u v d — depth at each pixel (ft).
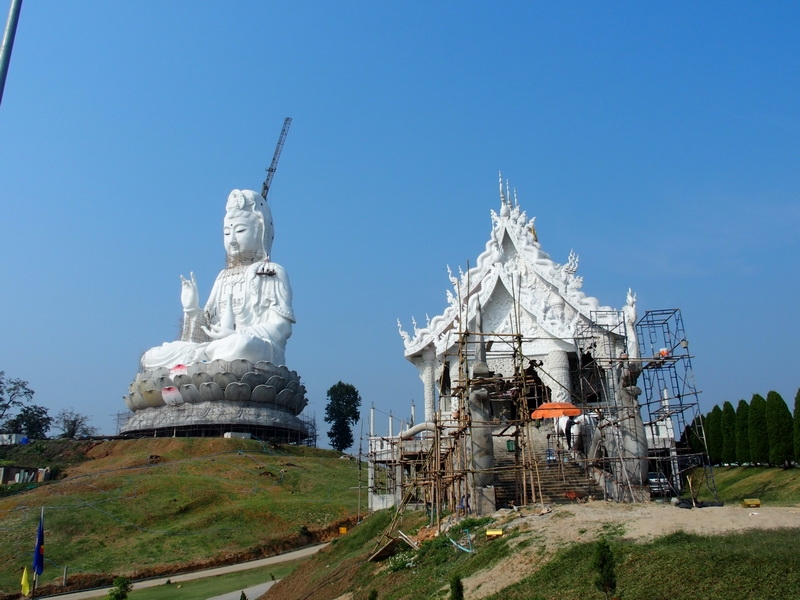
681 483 137.80
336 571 107.96
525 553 71.26
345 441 375.25
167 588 131.64
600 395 152.56
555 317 153.58
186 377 275.59
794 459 141.38
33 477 217.56
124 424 288.30
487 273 164.86
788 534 60.29
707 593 53.01
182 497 181.68
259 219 336.49
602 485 108.27
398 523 114.93
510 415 151.43
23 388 336.08
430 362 164.45
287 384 289.33
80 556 149.28
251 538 159.12
